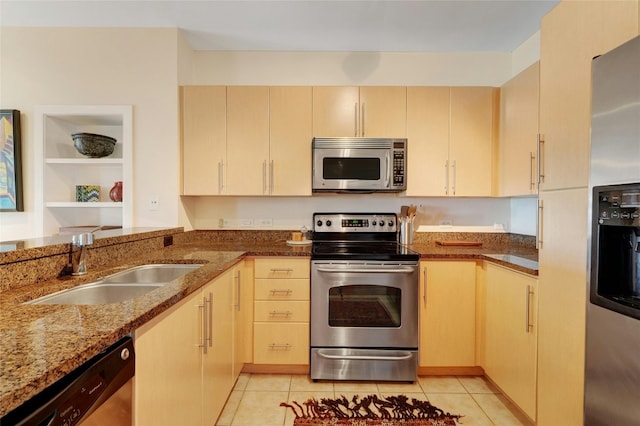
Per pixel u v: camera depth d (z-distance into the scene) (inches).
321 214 101.2
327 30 91.3
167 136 91.4
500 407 69.6
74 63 90.7
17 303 37.4
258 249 84.9
